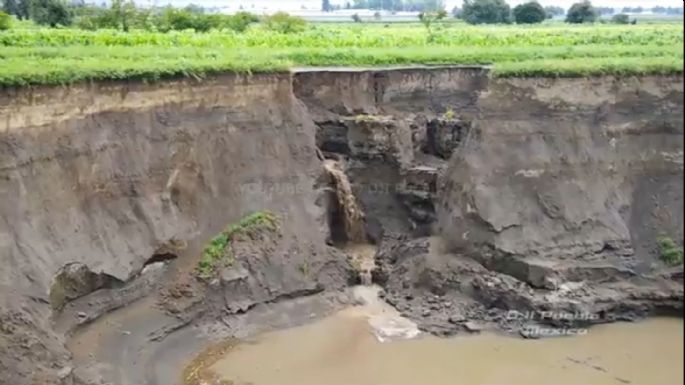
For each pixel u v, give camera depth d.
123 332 34.19
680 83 10.99
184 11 75.06
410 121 50.22
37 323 29.52
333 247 44.97
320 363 34.78
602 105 35.78
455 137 50.06
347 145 49.28
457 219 43.00
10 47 48.50
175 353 34.69
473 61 56.16
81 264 33.56
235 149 42.84
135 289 36.34
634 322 36.16
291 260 41.44
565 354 34.94
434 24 72.69
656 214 20.58
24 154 32.81
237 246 40.31
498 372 33.69
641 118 26.62
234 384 32.62
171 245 38.31
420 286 41.91
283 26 74.69
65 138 35.00
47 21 72.50
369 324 38.81
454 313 39.44
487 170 42.38
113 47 51.94
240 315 38.38
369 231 47.94
